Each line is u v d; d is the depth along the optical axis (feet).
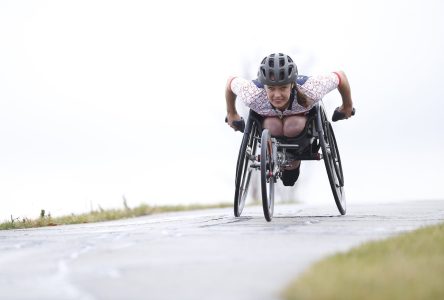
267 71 76.23
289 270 43.09
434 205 111.55
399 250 46.24
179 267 45.47
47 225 103.55
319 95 78.79
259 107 79.77
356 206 116.16
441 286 35.60
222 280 40.75
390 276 37.76
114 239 63.67
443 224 61.00
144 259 49.49
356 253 46.06
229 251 51.88
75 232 75.66
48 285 41.37
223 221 79.30
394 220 74.64
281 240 57.47
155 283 40.57
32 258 53.36
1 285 42.04
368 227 66.23
